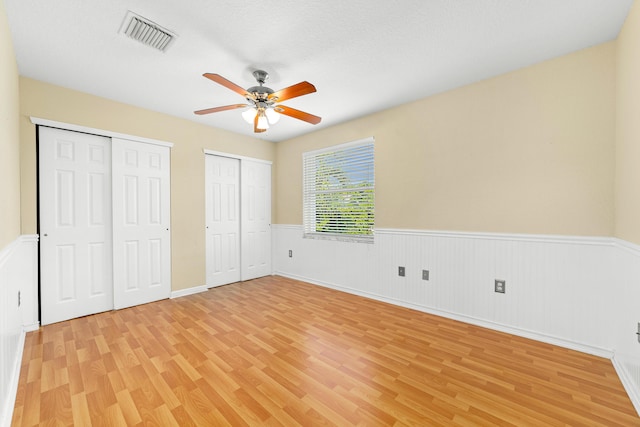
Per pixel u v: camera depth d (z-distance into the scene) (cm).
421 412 151
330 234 412
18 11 173
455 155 282
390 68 245
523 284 243
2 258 154
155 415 149
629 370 172
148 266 335
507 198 251
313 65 239
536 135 236
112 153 306
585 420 145
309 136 433
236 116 358
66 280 279
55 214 272
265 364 199
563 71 224
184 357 208
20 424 142
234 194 433
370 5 171
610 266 206
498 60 232
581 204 218
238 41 206
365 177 366
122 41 206
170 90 284
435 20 184
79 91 284
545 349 220
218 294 371
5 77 174
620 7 172
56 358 205
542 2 168
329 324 271
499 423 143
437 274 296
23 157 253
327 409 154
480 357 208
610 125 206
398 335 246
